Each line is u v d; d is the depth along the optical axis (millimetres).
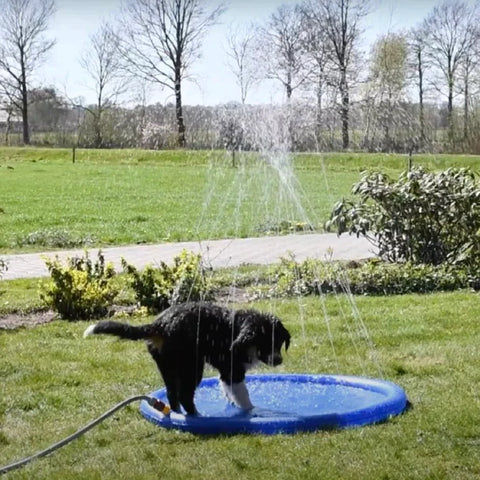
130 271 11297
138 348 8938
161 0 61531
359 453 5609
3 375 7930
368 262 13867
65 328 10039
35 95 73812
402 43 44688
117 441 6027
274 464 5438
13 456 5797
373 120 39562
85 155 57094
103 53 61750
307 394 7270
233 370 6504
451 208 13039
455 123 44594
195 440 5977
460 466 5348
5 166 50312
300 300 11586
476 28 48500
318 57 37594
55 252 17969
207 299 11359
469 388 7184
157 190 35250
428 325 9867
